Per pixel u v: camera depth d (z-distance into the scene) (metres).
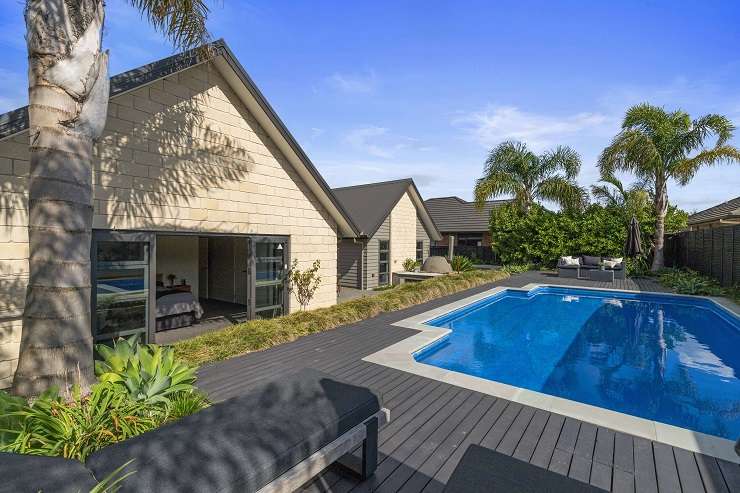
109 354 4.54
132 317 6.78
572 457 3.40
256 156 9.01
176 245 11.93
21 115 5.21
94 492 1.86
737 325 9.36
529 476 2.25
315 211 10.61
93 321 6.25
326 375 3.57
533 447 3.56
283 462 2.34
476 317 11.21
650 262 19.48
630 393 5.94
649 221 18.67
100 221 6.33
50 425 3.00
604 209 20.42
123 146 6.63
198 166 7.80
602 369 7.06
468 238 32.03
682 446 3.56
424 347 7.16
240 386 5.00
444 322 10.13
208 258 14.54
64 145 3.79
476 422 4.05
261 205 9.14
